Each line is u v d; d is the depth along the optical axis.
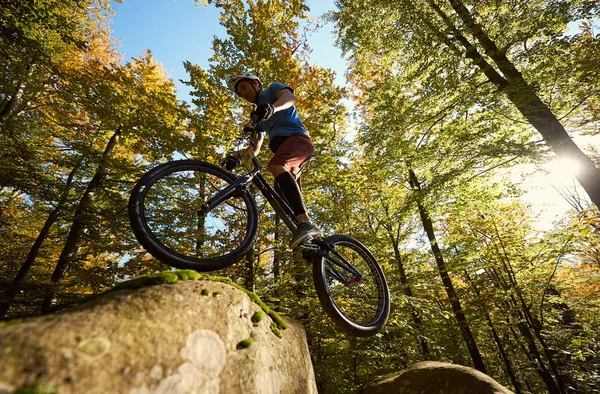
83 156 7.93
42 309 6.14
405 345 7.14
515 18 6.47
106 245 7.15
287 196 2.12
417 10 7.30
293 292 7.16
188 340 1.04
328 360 6.93
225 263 1.89
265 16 7.96
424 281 9.91
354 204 9.47
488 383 2.88
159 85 9.06
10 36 6.04
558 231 8.31
